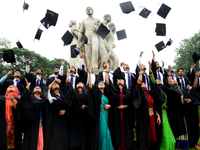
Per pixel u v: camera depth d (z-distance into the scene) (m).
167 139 6.30
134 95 6.28
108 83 6.49
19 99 5.89
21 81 6.95
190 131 6.84
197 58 7.93
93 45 9.97
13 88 6.02
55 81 6.20
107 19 10.84
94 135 5.82
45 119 5.73
